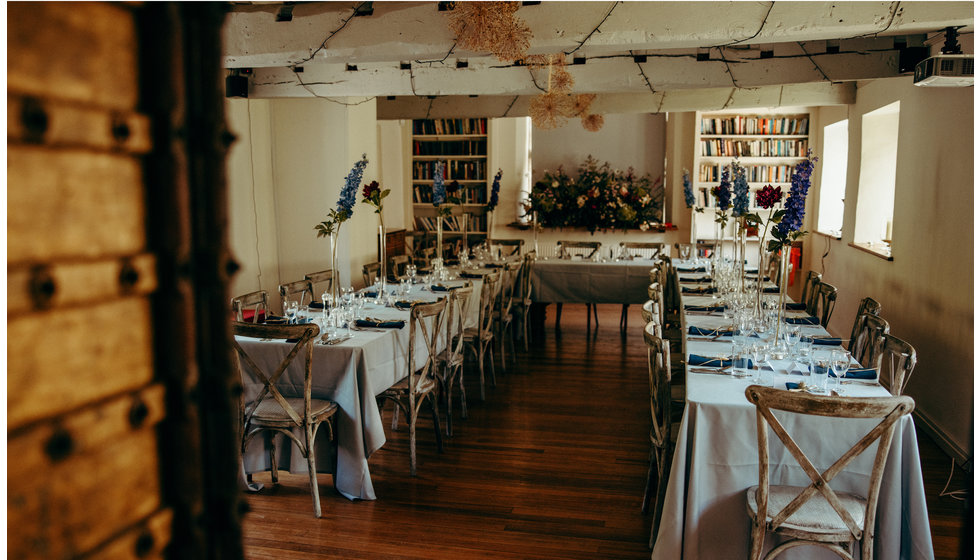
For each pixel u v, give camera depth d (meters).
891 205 6.70
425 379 4.10
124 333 0.60
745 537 2.73
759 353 3.29
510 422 4.75
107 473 0.59
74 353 0.55
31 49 0.50
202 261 0.64
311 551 3.08
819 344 3.79
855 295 6.72
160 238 0.62
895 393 2.91
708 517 2.74
